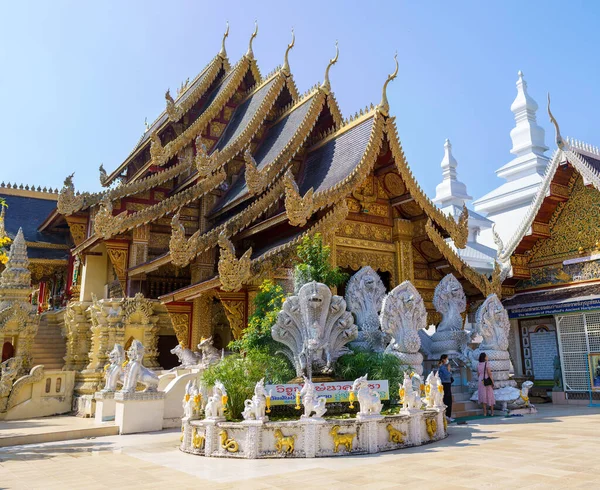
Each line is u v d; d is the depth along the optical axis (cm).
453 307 1817
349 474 706
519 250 2288
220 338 2295
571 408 1759
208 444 926
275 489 635
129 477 752
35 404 1880
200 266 2161
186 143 2550
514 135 4041
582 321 2011
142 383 1400
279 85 2505
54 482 734
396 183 1933
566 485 603
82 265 2683
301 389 957
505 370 1650
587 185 2073
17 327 2192
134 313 2058
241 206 2189
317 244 1398
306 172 2162
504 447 898
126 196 2350
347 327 1215
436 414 1030
